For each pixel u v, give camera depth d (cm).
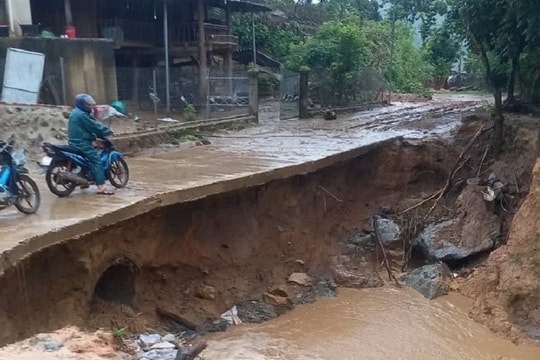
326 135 1934
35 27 1900
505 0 1541
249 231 1301
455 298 1311
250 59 3312
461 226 1518
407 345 1098
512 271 1207
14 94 1622
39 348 630
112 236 985
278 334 1120
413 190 1755
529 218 1230
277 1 4000
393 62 3816
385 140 1775
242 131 2078
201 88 2234
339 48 2700
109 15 2330
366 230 1595
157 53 2402
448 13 1895
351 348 1079
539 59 1684
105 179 1093
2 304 761
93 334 711
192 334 1091
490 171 1652
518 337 1126
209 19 2697
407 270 1469
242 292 1224
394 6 2522
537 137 1531
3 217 929
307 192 1487
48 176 1045
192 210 1162
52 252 859
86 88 1783
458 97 3541
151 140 1683
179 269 1157
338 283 1376
